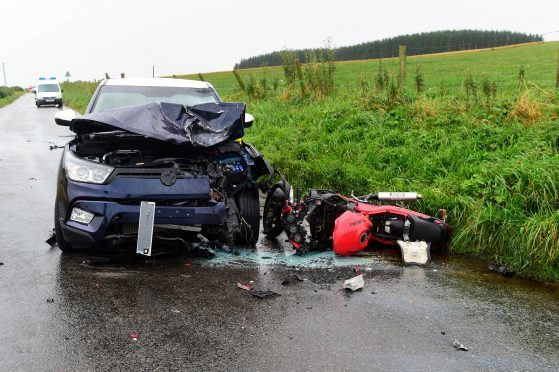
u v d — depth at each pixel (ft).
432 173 25.88
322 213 19.74
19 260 16.75
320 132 36.24
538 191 20.25
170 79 24.88
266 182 20.90
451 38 350.02
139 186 16.40
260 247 19.63
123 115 17.63
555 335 12.62
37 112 113.50
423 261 18.15
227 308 13.41
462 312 13.87
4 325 11.89
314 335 12.00
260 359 10.74
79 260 16.92
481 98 33.32
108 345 11.10
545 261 17.56
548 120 27.91
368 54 339.57
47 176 33.71
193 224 16.97
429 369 10.61
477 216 19.94
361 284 15.44
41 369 10.01
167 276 15.70
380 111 36.14
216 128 18.52
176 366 10.32
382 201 22.52
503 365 10.94
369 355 11.10
